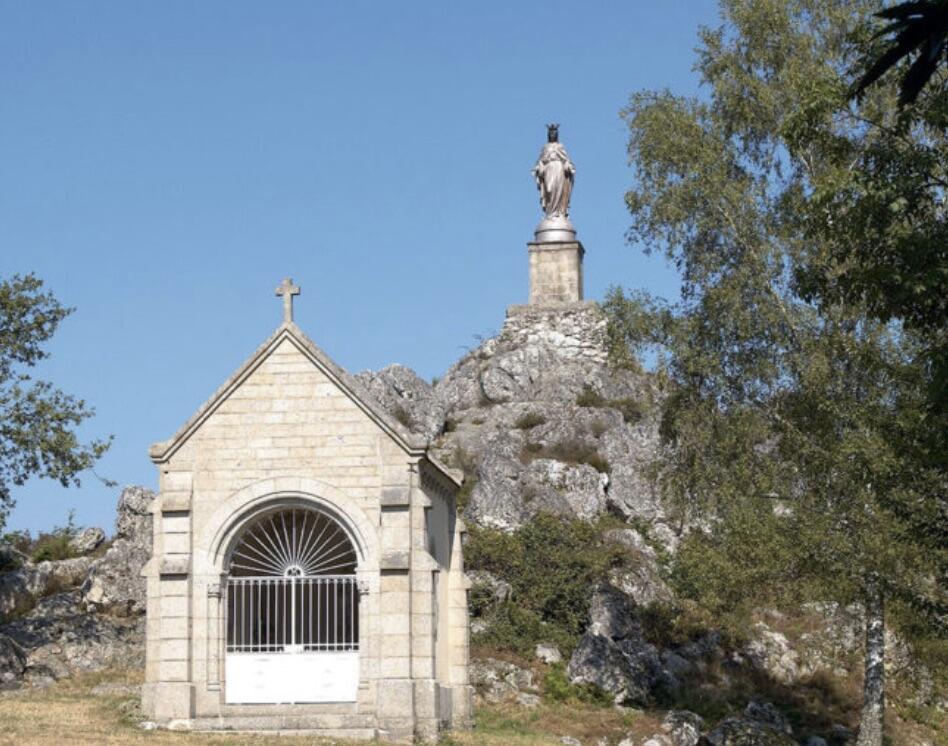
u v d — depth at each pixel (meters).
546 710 43.69
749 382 41.62
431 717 32.88
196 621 33.72
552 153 72.00
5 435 44.75
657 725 42.81
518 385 67.62
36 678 43.75
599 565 52.34
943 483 32.03
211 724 33.12
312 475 33.88
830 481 39.16
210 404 34.31
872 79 12.55
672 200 42.41
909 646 42.75
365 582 33.34
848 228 27.41
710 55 44.03
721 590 39.06
